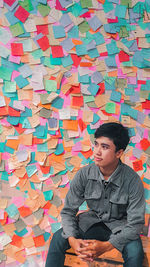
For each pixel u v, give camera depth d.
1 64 1.75
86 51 1.74
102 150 1.37
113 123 1.41
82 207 1.85
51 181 1.83
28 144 1.81
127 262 1.31
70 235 1.40
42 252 1.88
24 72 1.76
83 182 1.50
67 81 1.76
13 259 1.88
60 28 1.72
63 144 1.81
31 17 1.71
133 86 1.76
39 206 1.85
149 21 1.71
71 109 1.78
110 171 1.44
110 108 1.78
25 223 1.86
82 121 1.79
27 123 1.79
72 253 1.55
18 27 1.72
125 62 1.75
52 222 1.86
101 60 1.75
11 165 1.83
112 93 1.77
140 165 1.82
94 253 1.33
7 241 1.87
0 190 1.85
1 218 1.86
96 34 1.72
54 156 1.82
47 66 1.75
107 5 1.70
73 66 1.75
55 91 1.77
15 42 1.73
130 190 1.42
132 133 1.79
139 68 1.75
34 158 1.82
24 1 1.70
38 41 1.73
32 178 1.84
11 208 1.86
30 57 1.74
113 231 1.40
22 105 1.78
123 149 1.40
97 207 1.50
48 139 1.80
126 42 1.73
